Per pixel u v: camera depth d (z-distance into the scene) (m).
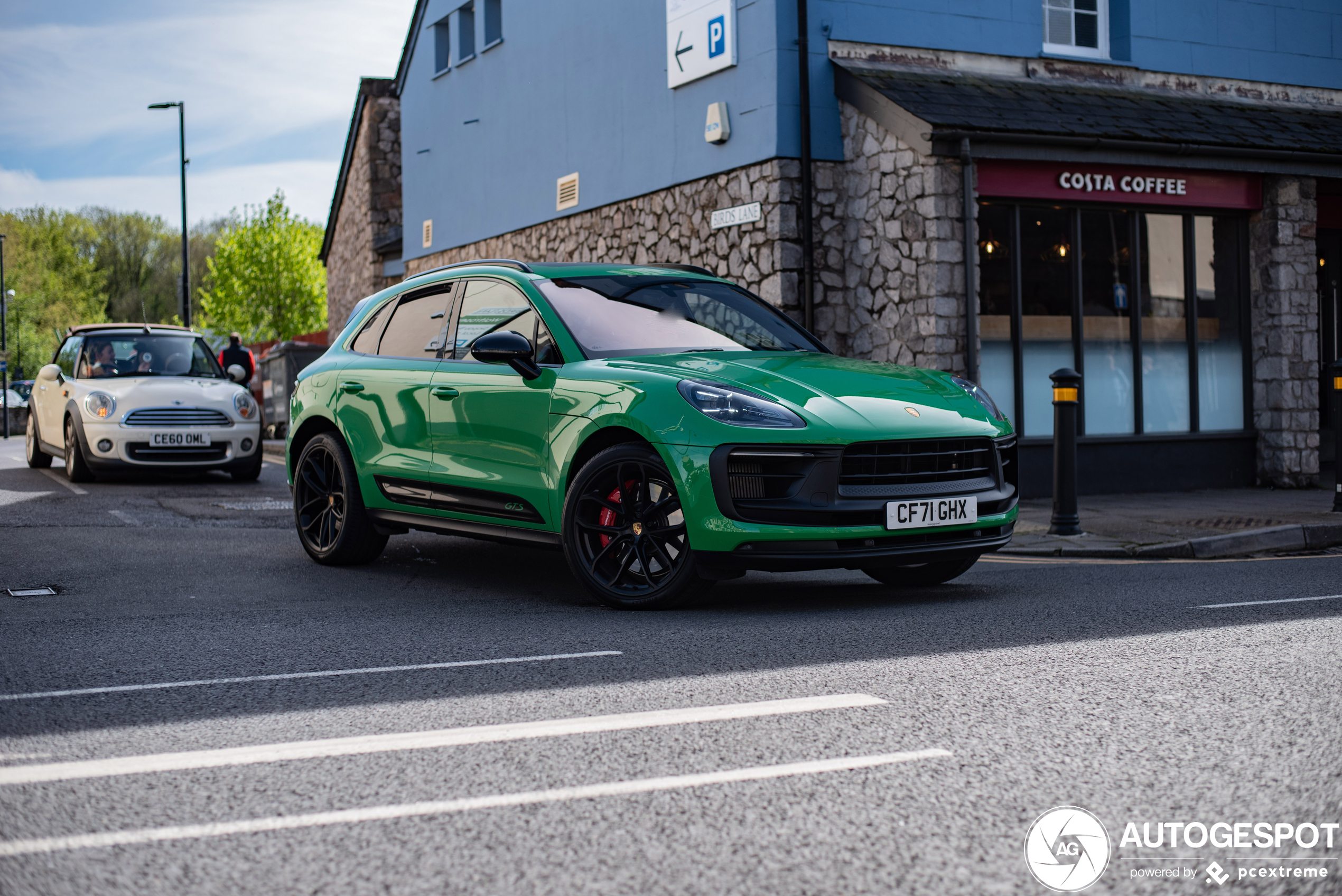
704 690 3.82
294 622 5.19
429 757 3.15
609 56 13.79
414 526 6.52
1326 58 13.38
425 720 3.51
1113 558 7.80
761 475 5.09
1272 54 13.05
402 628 5.02
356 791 2.88
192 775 3.01
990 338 10.91
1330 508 9.85
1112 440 11.48
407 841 2.56
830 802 2.77
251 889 2.31
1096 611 5.29
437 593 6.05
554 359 5.81
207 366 13.73
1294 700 3.62
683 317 6.28
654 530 5.34
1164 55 12.48
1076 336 11.34
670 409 5.21
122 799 2.83
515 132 16.19
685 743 3.24
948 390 5.77
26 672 4.20
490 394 5.99
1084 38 12.36
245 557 7.40
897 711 3.54
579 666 4.20
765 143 11.21
